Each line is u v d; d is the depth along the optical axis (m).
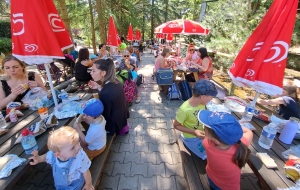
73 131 1.33
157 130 3.23
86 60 3.78
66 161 1.33
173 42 16.78
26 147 1.43
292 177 1.29
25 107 2.27
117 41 6.56
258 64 1.65
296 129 1.64
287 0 1.45
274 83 1.63
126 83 4.01
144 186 2.07
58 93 2.69
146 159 2.50
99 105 1.85
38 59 1.91
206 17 8.59
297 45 6.32
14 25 1.79
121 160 2.47
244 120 2.06
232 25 6.63
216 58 8.36
